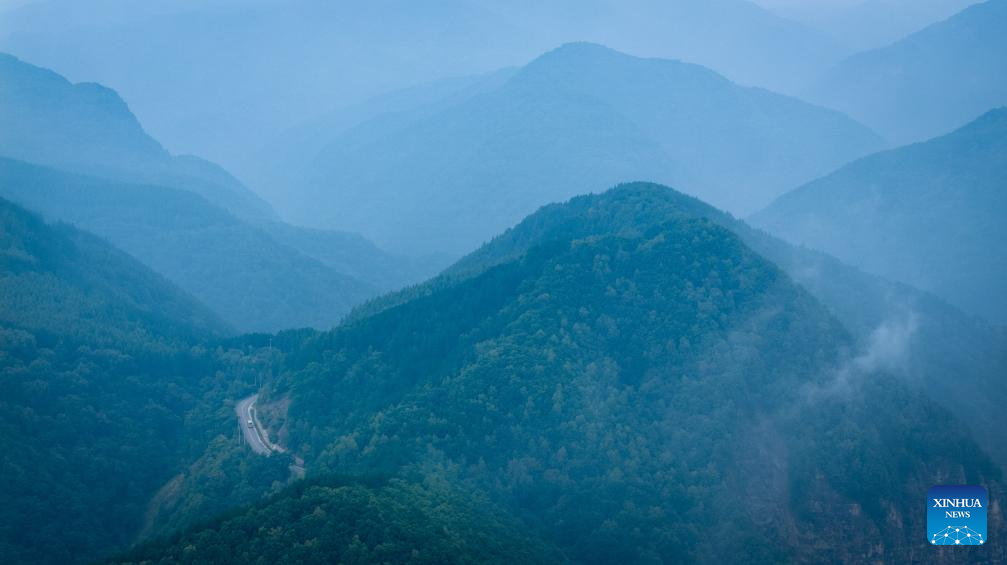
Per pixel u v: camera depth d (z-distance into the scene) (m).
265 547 175.62
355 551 174.75
